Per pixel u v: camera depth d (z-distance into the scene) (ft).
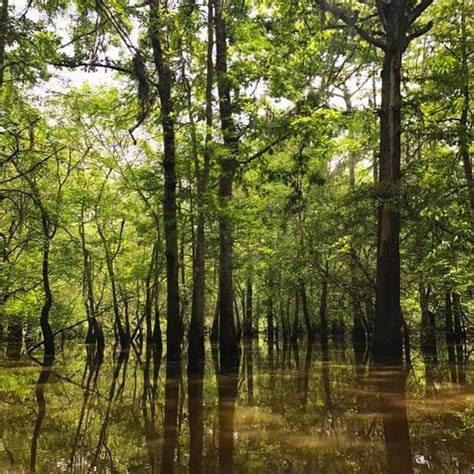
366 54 66.95
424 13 67.05
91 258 93.35
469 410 29.14
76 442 25.04
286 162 71.82
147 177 67.15
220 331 58.13
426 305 79.51
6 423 29.43
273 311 131.75
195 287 53.62
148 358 72.33
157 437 25.67
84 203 81.76
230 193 60.08
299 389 38.58
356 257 73.36
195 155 53.62
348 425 26.61
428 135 52.54
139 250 106.22
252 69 57.62
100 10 52.42
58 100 67.67
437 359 57.72
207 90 54.85
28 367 59.67
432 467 19.53
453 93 56.49
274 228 84.02
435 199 50.88
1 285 75.36
